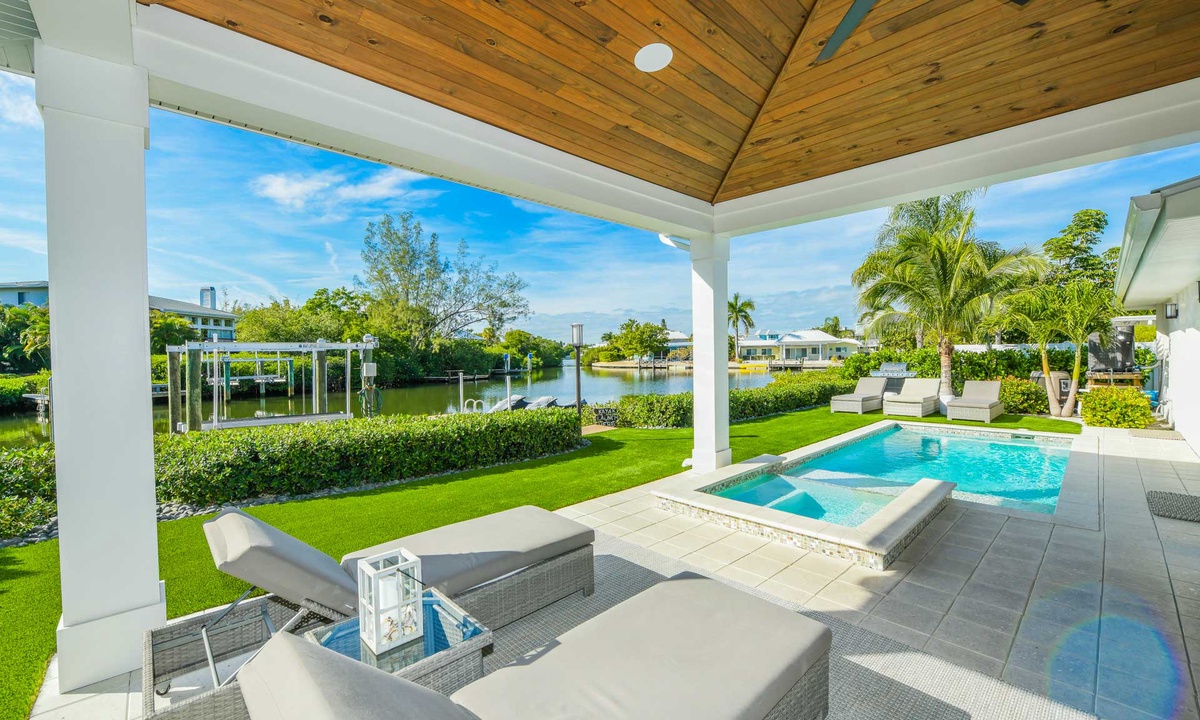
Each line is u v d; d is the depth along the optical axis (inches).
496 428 260.4
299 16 105.2
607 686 63.2
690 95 156.3
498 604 107.3
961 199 578.9
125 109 92.7
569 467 253.8
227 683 65.1
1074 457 264.8
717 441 235.1
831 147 176.1
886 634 106.7
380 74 123.3
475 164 145.5
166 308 1002.1
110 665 93.6
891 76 144.9
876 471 271.1
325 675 43.1
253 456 198.8
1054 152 145.2
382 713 41.4
